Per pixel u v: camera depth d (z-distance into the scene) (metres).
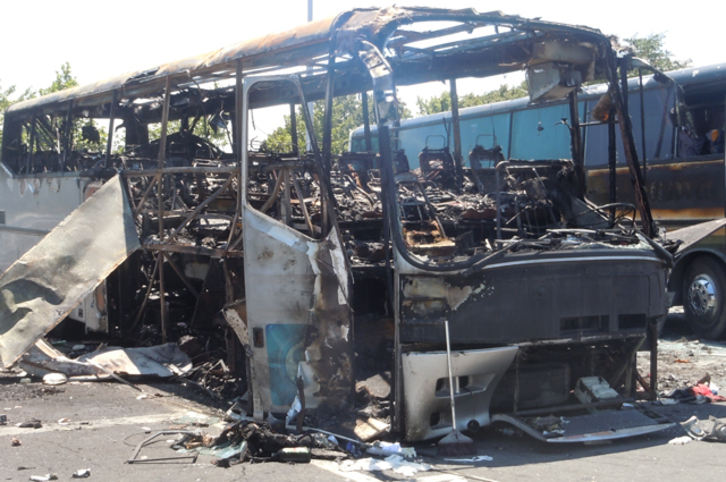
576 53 6.98
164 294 8.55
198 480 4.46
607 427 5.33
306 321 5.57
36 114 11.63
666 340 11.16
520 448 5.27
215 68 7.58
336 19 5.97
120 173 8.76
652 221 6.69
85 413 6.36
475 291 5.18
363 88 9.10
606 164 12.62
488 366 5.18
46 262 7.97
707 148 11.09
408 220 6.98
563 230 5.98
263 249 5.78
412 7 5.81
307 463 4.84
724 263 10.87
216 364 7.93
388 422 5.33
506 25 6.32
